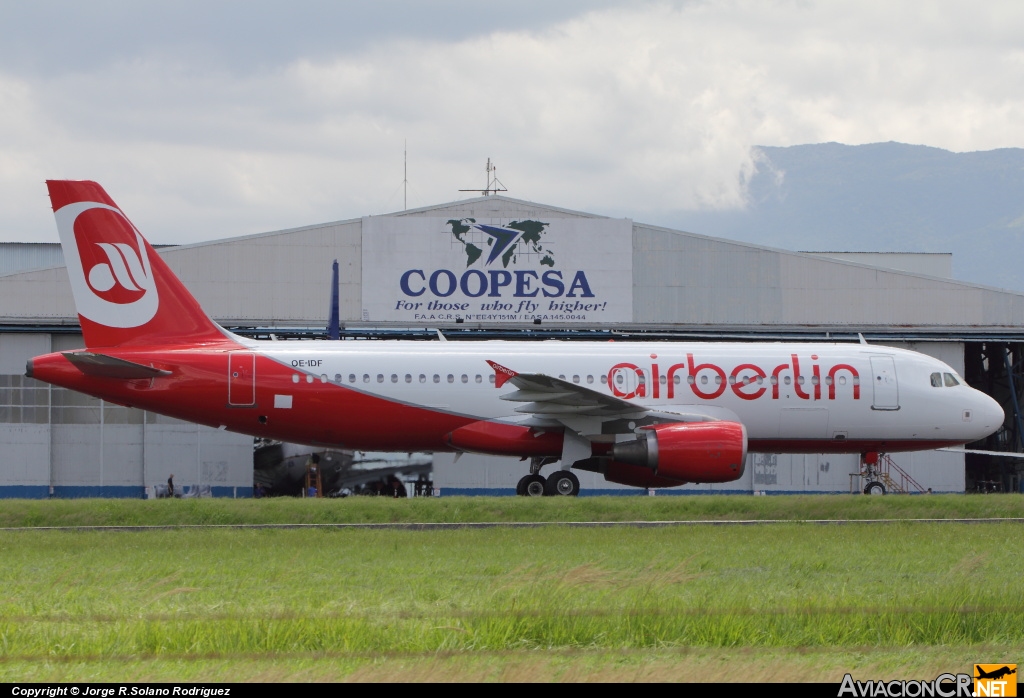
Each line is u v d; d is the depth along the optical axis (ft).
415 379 366.84
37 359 358.23
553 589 171.01
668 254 563.48
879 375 384.68
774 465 563.07
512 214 560.20
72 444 545.44
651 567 201.67
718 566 217.77
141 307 364.79
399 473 548.72
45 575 209.87
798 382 379.76
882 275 565.94
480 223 558.97
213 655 142.51
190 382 360.07
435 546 246.06
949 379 392.06
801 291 565.12
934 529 276.21
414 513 298.35
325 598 182.29
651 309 562.25
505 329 560.20
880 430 385.50
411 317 557.33
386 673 133.18
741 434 351.46
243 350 365.81
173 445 548.72
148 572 211.41
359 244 555.69
